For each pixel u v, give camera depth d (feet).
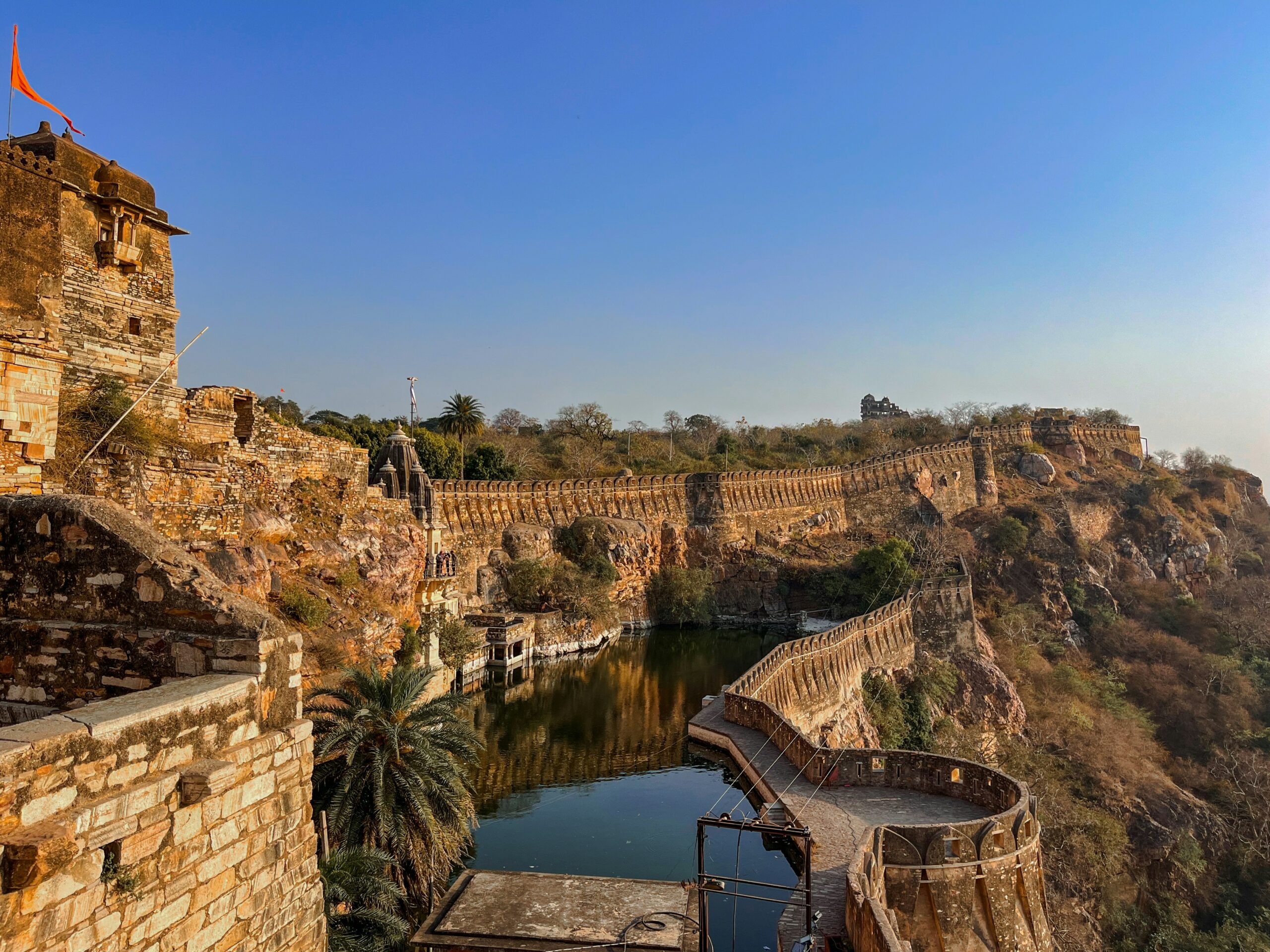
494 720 173.47
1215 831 223.10
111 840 23.27
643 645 268.62
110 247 84.28
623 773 138.92
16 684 32.30
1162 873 206.90
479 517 269.44
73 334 80.74
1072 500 395.55
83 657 31.60
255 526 114.32
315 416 334.85
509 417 497.05
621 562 287.89
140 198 87.81
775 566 322.96
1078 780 233.35
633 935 61.31
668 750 154.20
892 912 72.43
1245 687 284.82
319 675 101.40
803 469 377.30
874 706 225.97
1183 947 182.29
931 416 565.53
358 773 74.33
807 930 56.44
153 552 31.73
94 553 32.04
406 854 73.51
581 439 429.38
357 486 151.43
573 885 69.97
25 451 46.88
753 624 310.45
